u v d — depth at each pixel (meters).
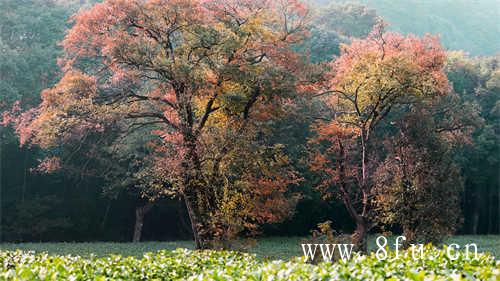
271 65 25.12
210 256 16.39
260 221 26.00
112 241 46.50
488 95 48.03
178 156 23.94
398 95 27.44
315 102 33.56
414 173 27.00
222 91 24.70
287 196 40.62
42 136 25.25
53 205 44.25
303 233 50.06
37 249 36.28
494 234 52.97
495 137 46.84
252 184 24.59
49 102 24.75
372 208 27.92
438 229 26.83
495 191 51.09
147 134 34.97
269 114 26.34
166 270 14.12
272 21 27.25
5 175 42.78
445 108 32.53
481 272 9.95
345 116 30.12
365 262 12.20
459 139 32.38
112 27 25.02
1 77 37.78
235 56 25.39
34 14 41.97
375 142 31.14
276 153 26.14
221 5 26.38
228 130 24.47
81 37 25.19
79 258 15.09
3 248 36.50
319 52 46.19
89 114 25.14
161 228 48.94
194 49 24.44
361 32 57.78
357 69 27.77
